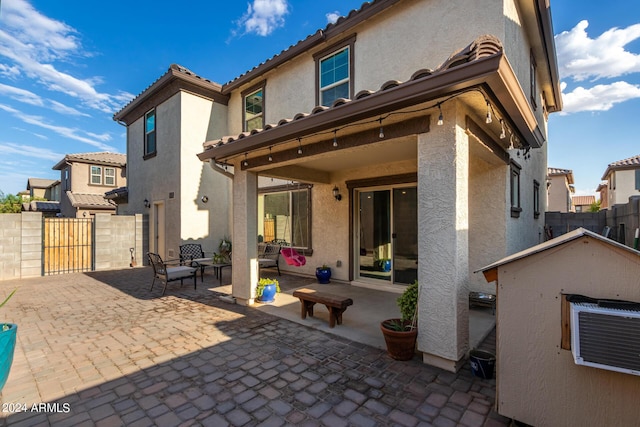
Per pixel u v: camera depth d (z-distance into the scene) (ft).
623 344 6.59
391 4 22.38
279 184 33.37
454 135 11.34
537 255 7.93
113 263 37.81
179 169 33.47
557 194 77.00
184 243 33.27
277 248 33.73
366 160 22.81
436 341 11.77
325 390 10.36
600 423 7.18
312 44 27.17
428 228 12.00
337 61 26.71
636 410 6.83
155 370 11.81
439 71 10.01
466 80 9.48
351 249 27.48
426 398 9.86
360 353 13.23
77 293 24.52
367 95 11.87
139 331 15.92
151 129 39.45
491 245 19.65
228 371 11.69
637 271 6.82
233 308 19.99
